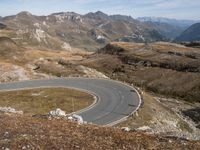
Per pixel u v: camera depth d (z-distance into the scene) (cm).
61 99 7238
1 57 13475
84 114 5972
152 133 2283
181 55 14662
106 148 1898
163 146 1934
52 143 1941
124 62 15388
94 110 6244
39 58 14225
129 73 13862
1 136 2042
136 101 6881
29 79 10338
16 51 14550
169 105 9806
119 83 9088
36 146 1889
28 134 2081
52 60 13925
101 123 5319
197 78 11862
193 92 11056
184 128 6725
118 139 2055
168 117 6831
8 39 15850
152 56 15250
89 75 11412
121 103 6731
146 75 13150
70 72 11625
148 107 6575
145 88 12162
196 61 13262
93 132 2202
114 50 18338
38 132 2136
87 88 8438
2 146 1880
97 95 7581
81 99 7219
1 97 7675
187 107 9656
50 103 6938
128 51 17200
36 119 2525
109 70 14938
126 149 1888
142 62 14600
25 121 2419
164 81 12294
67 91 8119
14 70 10581
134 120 5578
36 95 7775
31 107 6681
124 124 5312
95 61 16275
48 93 7956
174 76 12475
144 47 17562
